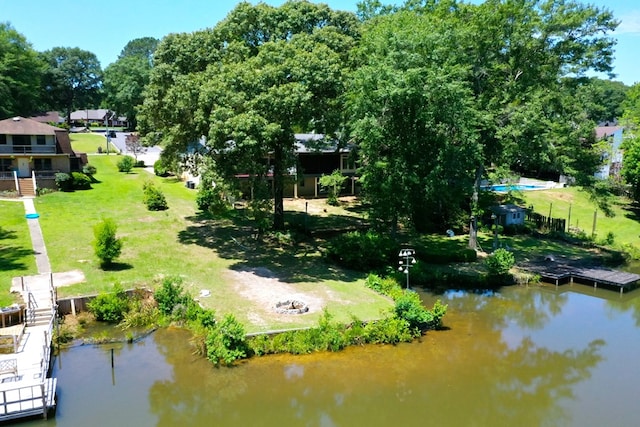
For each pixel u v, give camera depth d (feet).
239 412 59.77
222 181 95.04
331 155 170.50
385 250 106.11
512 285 109.70
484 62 114.62
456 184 110.83
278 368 68.44
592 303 103.30
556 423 59.11
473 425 58.65
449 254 115.85
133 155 206.80
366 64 114.83
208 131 100.99
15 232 109.81
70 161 156.97
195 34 115.85
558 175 213.46
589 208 175.32
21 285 82.84
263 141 93.76
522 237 144.56
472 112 102.73
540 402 63.77
